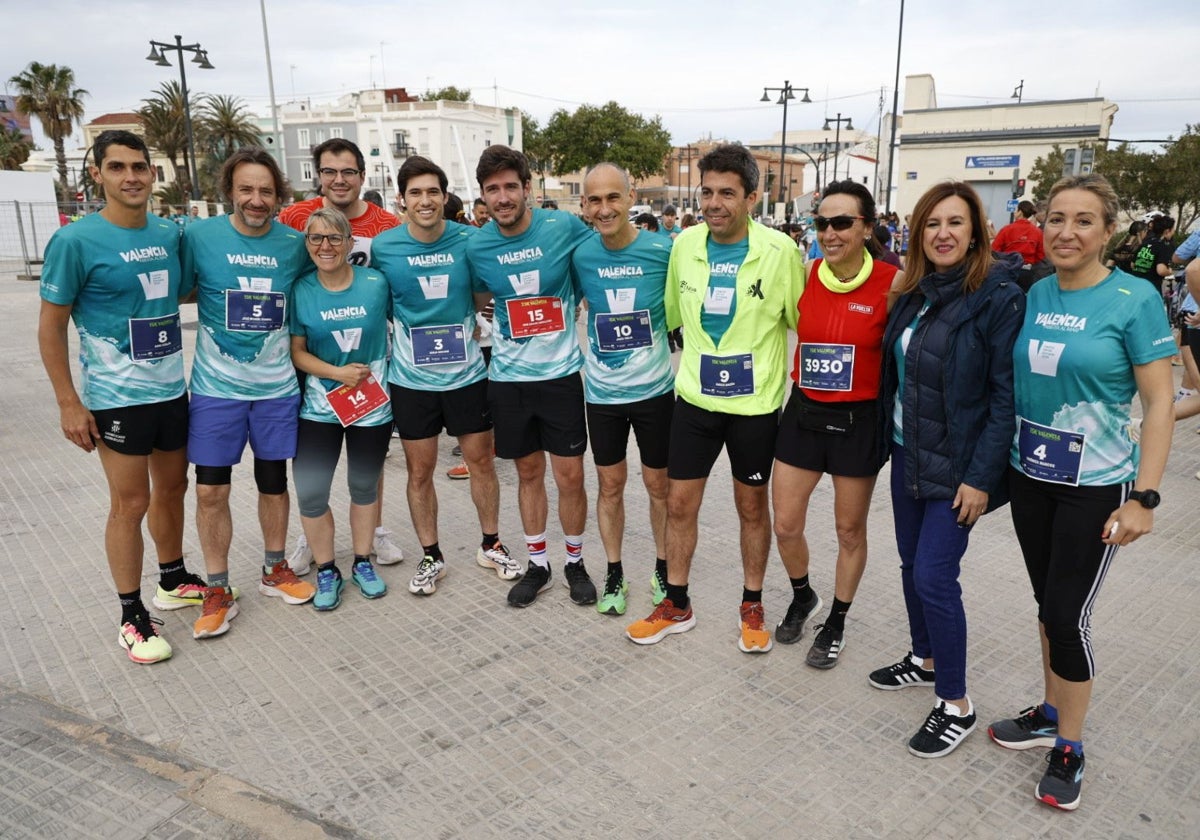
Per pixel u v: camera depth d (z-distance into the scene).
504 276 3.82
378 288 3.90
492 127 67.19
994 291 2.68
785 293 3.37
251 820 2.57
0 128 47.34
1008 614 3.95
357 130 63.19
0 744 2.95
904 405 2.88
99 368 3.40
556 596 4.21
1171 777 2.78
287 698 3.29
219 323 3.67
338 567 4.61
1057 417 2.57
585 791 2.72
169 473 3.77
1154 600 4.06
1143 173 23.55
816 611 3.87
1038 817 2.60
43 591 4.22
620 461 3.92
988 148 36.53
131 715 3.16
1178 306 9.45
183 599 4.05
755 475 3.48
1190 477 5.96
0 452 6.71
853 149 65.06
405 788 2.74
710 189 3.26
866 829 2.54
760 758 2.89
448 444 7.08
